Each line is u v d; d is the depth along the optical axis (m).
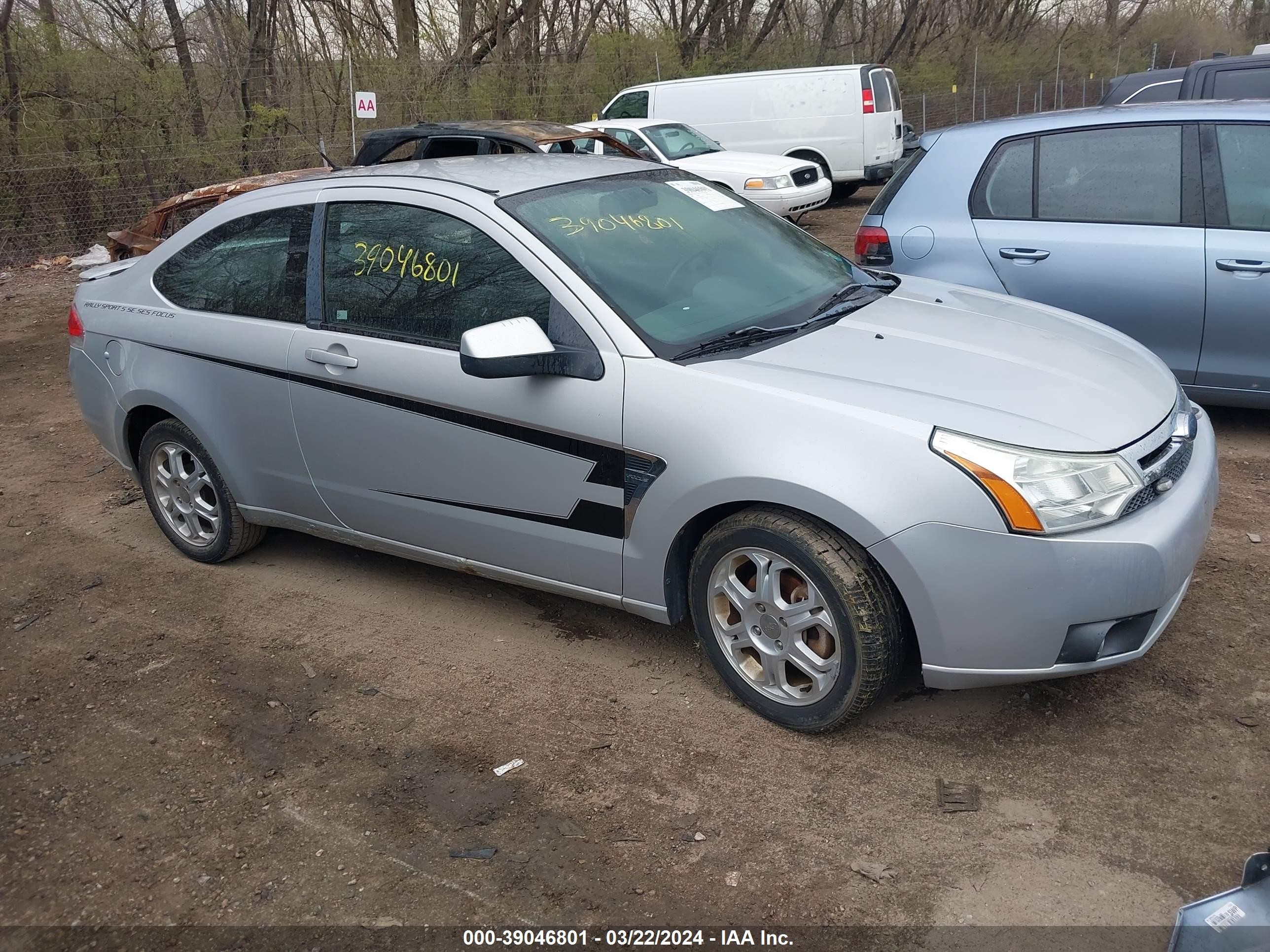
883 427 2.86
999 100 30.23
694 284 3.59
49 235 13.79
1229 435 5.49
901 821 2.81
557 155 4.30
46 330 10.01
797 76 16.02
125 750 3.31
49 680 3.75
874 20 30.72
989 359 3.27
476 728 3.34
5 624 4.20
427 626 4.02
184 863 2.80
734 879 2.64
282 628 4.07
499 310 3.48
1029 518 2.76
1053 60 34.06
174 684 3.69
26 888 2.74
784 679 3.18
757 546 3.07
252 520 4.39
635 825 2.85
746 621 3.20
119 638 4.04
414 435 3.68
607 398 3.24
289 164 15.94
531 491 3.48
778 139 16.30
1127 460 2.90
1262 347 4.95
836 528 2.92
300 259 3.98
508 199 3.60
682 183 4.21
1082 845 2.69
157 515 4.75
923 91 28.00
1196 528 3.01
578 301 3.33
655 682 3.54
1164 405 3.22
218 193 9.55
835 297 3.81
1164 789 2.87
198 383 4.27
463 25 19.39
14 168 13.41
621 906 2.57
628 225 3.73
